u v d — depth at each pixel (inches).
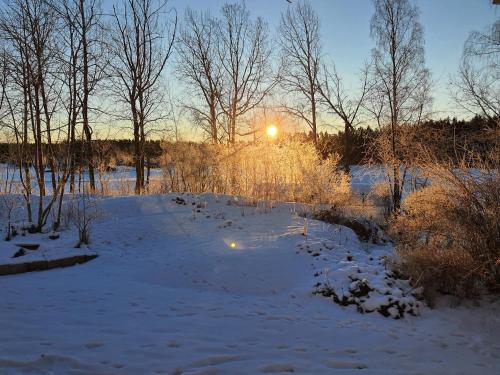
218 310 259.8
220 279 326.0
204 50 1040.8
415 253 323.0
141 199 584.4
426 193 363.9
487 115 597.0
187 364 181.2
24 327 209.3
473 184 334.0
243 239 421.7
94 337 201.9
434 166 353.4
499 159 336.5
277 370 184.4
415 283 300.2
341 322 257.9
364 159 762.8
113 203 568.1
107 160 749.9
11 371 164.1
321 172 687.1
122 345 195.5
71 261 355.6
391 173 699.4
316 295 298.4
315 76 1097.4
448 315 283.6
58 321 221.8
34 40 448.8
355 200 693.9
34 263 333.7
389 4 809.5
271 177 652.1
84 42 512.7
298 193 652.1
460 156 365.1
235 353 197.3
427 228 351.9
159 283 318.0
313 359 200.5
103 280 311.7
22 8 440.1
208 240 423.2
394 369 199.3
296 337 227.0
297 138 767.1
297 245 387.5
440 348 232.5
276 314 261.9
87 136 680.4
